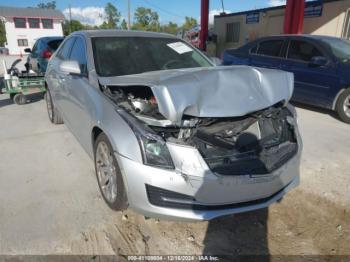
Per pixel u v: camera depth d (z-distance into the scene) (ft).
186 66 12.07
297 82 20.27
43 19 152.35
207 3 47.03
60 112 14.94
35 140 15.28
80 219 8.93
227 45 55.83
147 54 11.91
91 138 9.83
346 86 17.65
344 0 34.78
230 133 8.15
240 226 8.76
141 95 9.63
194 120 7.73
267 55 22.72
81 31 13.41
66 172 11.78
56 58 15.62
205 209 7.59
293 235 8.41
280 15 43.24
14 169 12.06
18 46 150.41
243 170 7.67
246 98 8.00
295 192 10.34
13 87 23.03
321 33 38.40
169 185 7.30
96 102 9.36
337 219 9.02
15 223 8.73
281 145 8.84
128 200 7.95
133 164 7.49
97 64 10.77
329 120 18.60
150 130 7.57
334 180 11.10
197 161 7.30
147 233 8.43
